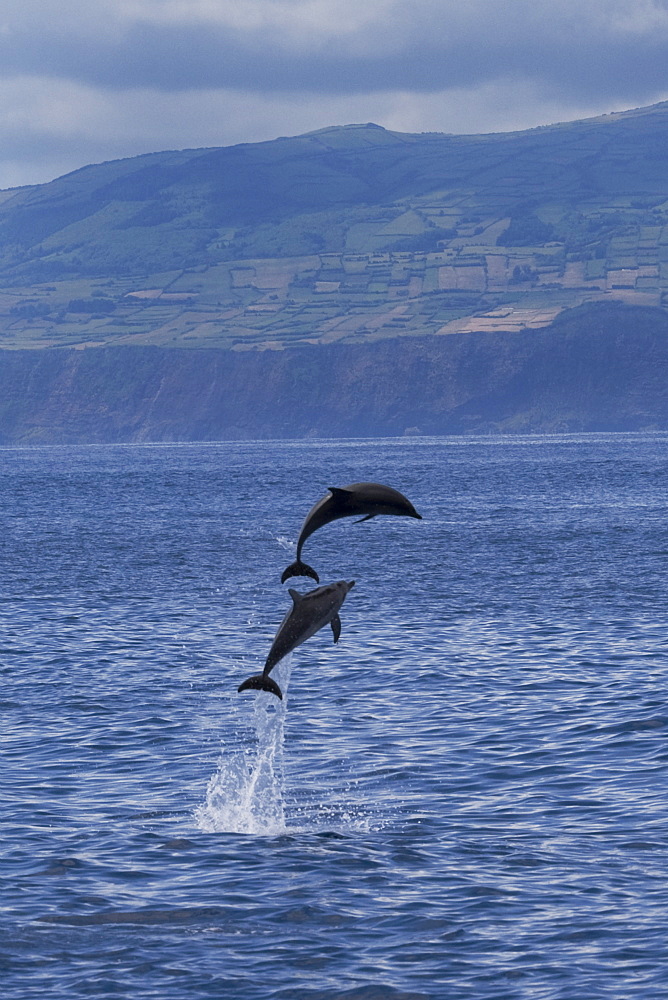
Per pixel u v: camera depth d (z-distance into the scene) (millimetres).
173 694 114062
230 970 55938
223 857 70438
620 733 94750
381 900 63812
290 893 64875
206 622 158250
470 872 67438
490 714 102750
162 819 77562
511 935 59094
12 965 56531
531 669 121188
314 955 57375
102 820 77375
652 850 69875
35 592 186000
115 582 199000
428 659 127750
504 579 194375
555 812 77188
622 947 57250
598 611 158625
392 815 77750
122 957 57375
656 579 189625
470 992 53375
